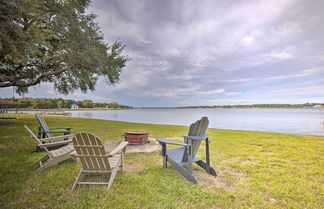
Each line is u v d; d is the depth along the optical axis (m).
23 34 5.20
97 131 8.93
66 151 3.35
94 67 10.34
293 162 3.67
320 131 12.80
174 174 2.94
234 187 2.45
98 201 1.99
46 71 10.49
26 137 6.59
